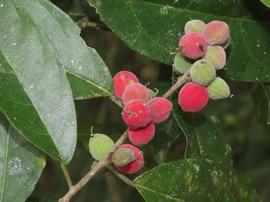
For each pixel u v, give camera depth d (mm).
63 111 366
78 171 745
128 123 359
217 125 467
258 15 431
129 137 366
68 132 367
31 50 362
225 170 410
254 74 429
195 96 371
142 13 400
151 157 506
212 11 421
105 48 694
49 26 377
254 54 430
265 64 431
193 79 371
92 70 384
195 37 370
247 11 429
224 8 423
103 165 364
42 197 416
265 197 768
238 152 804
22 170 388
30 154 389
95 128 479
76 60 382
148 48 401
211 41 378
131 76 385
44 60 363
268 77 430
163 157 468
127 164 364
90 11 443
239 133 800
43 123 365
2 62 361
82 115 756
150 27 402
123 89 380
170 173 392
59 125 367
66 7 438
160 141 468
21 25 361
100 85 385
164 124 468
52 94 365
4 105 359
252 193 424
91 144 370
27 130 363
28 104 363
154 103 363
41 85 364
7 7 361
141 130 364
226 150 458
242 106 797
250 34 431
